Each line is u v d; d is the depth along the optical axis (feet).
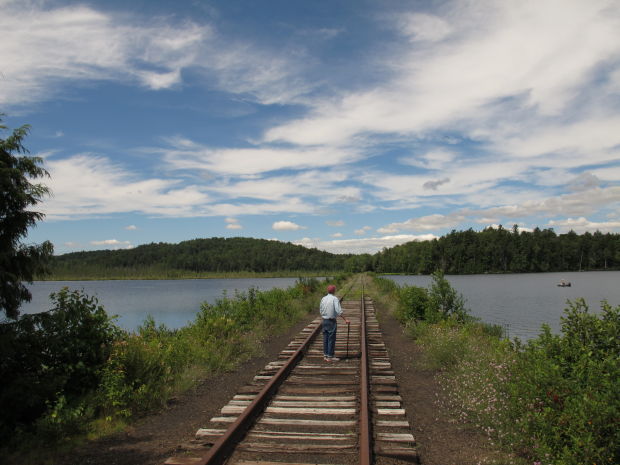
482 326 50.26
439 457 16.30
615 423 13.69
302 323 56.03
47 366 21.04
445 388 24.93
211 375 29.17
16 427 18.37
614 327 17.87
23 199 19.30
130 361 23.91
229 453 16.02
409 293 55.01
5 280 19.15
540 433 15.92
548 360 17.89
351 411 20.48
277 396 22.99
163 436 18.60
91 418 20.53
